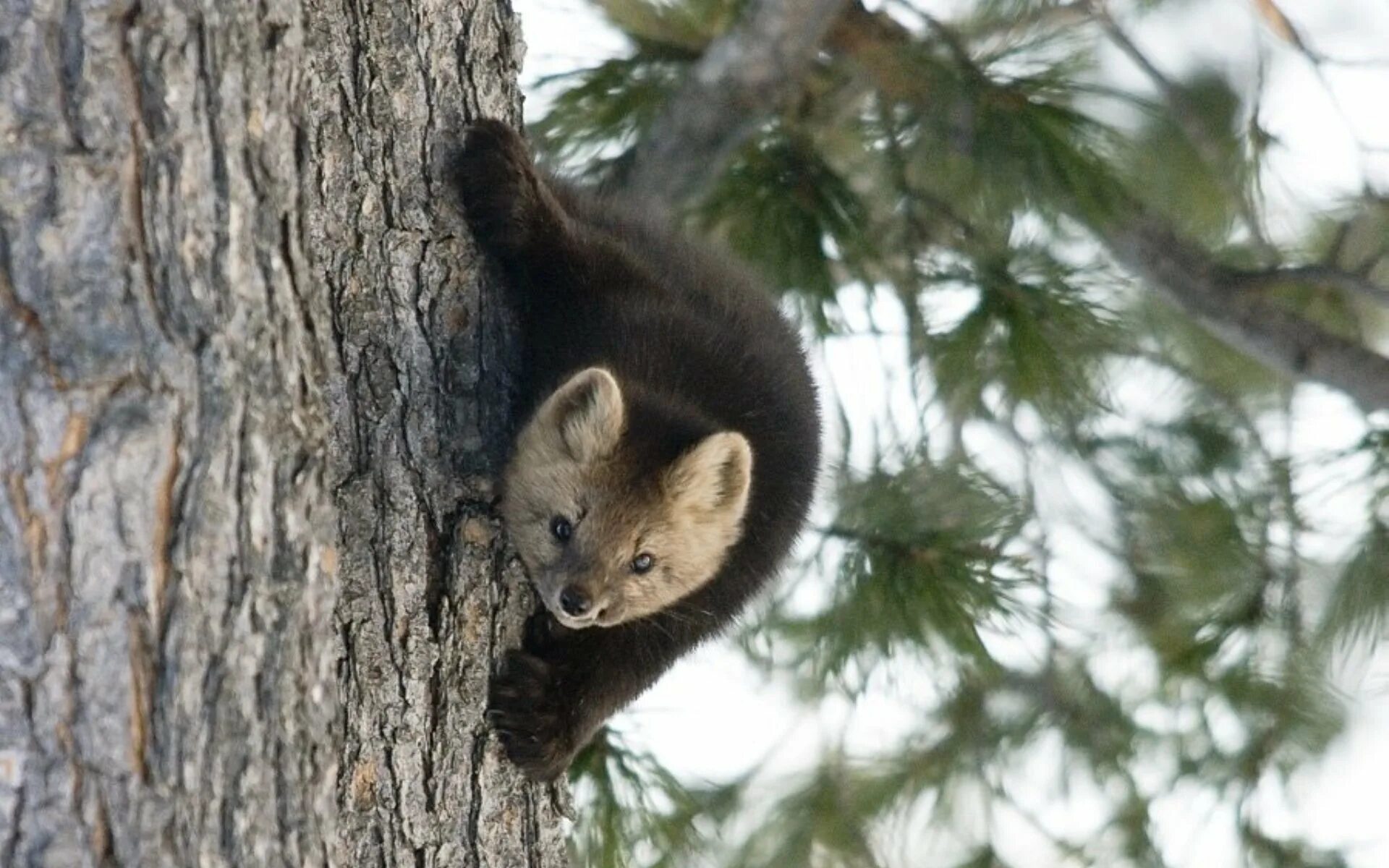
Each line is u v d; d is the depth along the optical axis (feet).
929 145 41.96
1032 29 43.96
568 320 33.71
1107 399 44.68
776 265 42.22
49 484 19.89
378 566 26.73
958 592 40.60
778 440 36.27
